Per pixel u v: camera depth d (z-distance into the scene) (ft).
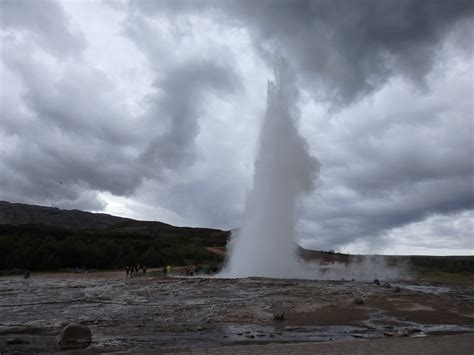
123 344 35.47
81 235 275.18
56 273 175.01
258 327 44.19
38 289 86.84
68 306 61.36
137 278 108.58
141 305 61.00
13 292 81.25
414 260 240.94
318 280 94.38
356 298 61.11
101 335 39.60
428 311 55.88
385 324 46.55
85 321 47.91
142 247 249.55
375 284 88.28
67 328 35.96
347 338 38.34
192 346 34.55
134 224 593.42
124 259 222.28
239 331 41.86
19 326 45.14
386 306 59.00
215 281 87.25
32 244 209.36
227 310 54.85
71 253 209.67
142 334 40.14
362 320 48.70
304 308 56.18
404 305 59.98
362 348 28.27
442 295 74.33
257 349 27.81
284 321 47.85
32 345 35.14
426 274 174.91
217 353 27.17
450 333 41.93
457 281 126.00
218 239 403.95
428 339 30.55
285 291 72.13
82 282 104.17
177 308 57.21
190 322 47.32
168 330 42.27
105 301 65.98
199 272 154.40
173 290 76.43
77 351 32.14
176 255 242.99
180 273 152.15
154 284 86.94
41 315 53.47
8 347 34.27
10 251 201.36
